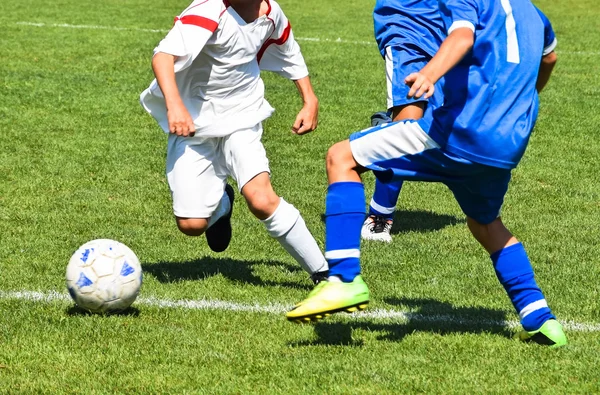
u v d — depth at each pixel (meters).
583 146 26.98
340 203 11.48
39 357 11.43
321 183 22.50
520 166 24.64
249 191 13.65
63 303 13.69
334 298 11.25
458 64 11.45
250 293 14.52
